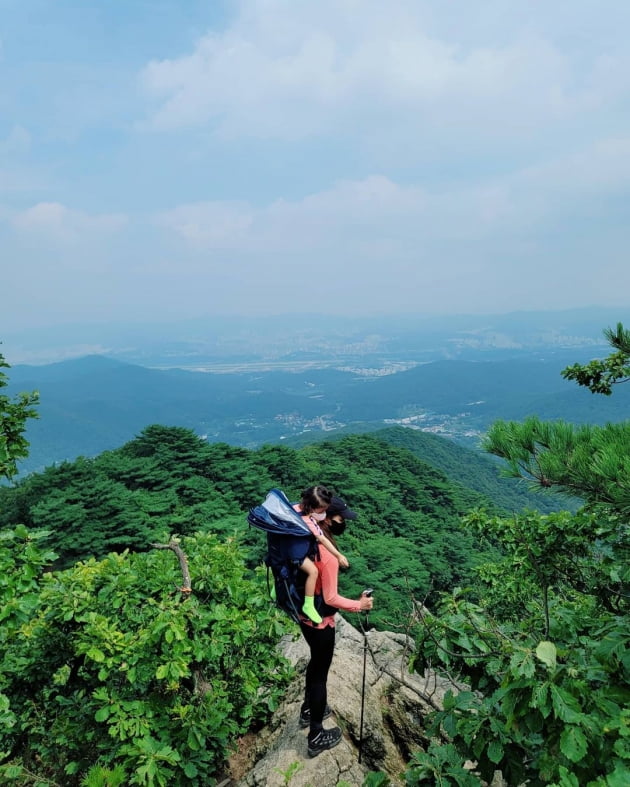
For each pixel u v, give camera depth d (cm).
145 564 536
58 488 3309
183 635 415
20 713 518
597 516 504
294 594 364
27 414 532
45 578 529
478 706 300
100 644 433
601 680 271
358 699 495
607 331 473
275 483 4444
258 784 397
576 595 664
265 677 552
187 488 3781
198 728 425
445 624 342
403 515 4950
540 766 252
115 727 405
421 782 292
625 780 196
